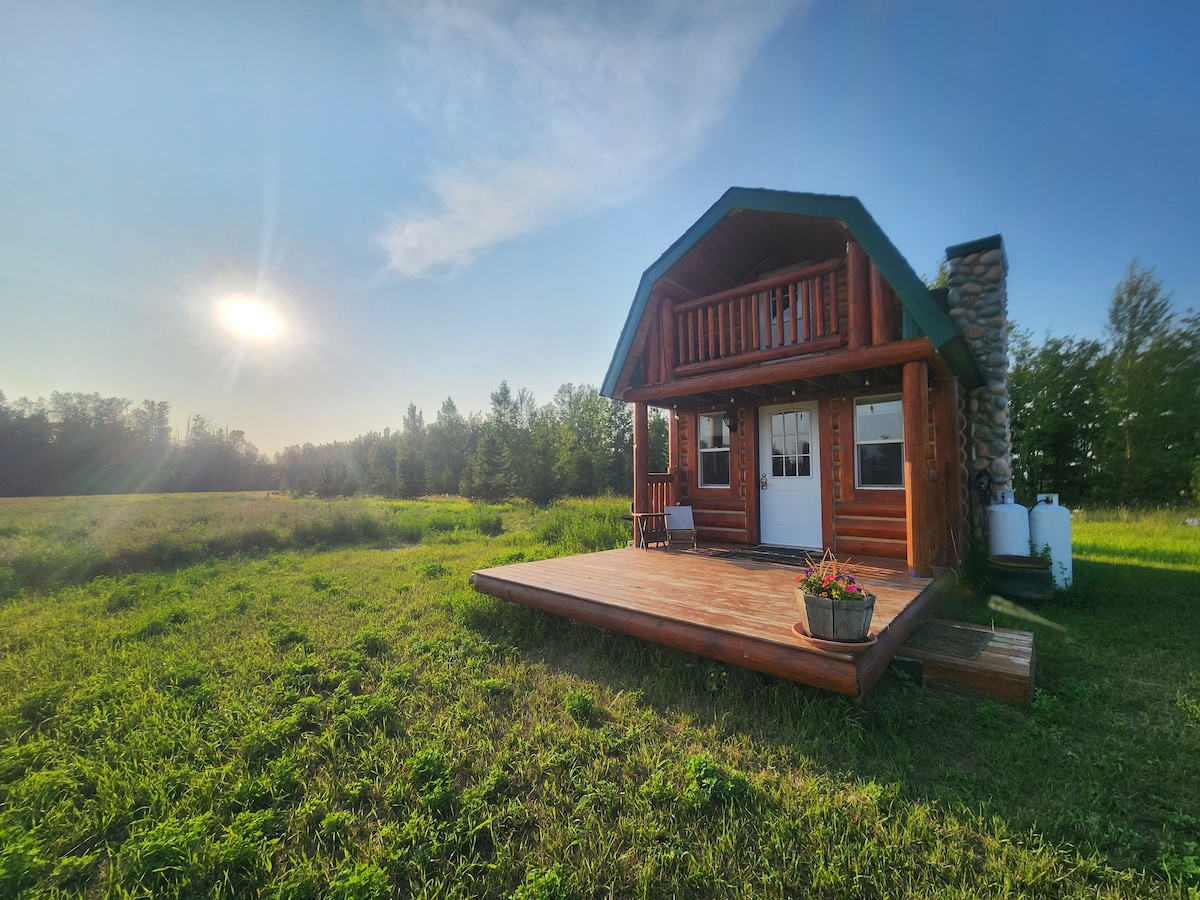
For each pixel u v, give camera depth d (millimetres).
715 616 4012
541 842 2340
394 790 2701
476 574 5980
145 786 2811
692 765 2766
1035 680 3822
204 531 12297
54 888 2158
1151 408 17438
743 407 7891
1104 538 10508
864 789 2586
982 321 6848
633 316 7414
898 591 4672
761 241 7066
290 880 2143
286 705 3840
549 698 3840
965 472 6875
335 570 9391
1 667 4742
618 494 26094
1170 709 3385
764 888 2047
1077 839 2242
